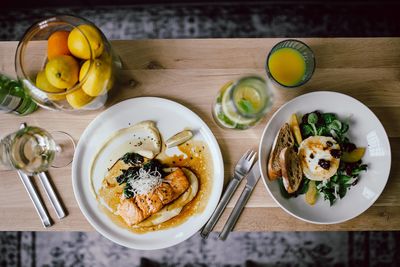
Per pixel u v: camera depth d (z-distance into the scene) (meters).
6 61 0.80
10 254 1.22
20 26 1.23
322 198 0.79
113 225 0.78
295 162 0.77
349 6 1.23
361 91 0.81
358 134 0.79
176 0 1.19
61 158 0.79
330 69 0.81
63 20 0.67
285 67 0.79
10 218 0.79
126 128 0.79
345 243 1.23
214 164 0.79
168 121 0.79
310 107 0.78
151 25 1.24
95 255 1.22
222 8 1.24
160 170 0.78
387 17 1.23
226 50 0.80
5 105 0.73
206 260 1.22
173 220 0.78
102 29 1.23
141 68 0.80
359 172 0.79
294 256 1.23
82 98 0.68
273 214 0.79
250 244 1.22
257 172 0.79
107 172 0.79
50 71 0.63
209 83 0.80
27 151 0.72
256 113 0.68
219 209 0.79
